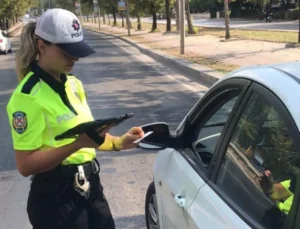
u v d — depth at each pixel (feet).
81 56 7.41
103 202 8.43
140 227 14.07
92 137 6.89
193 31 98.53
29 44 7.47
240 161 7.48
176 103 31.37
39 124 7.34
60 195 7.80
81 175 7.80
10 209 15.53
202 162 9.06
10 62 64.49
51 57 7.41
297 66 7.75
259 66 8.29
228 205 7.22
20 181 17.97
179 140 10.23
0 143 23.08
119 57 64.54
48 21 7.27
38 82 7.46
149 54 65.21
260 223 6.43
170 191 9.59
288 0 171.53
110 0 167.94
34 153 7.29
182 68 47.11
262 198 6.64
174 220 9.29
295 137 6.09
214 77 37.81
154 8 118.42
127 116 6.90
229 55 52.95
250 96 7.59
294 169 6.10
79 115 7.84
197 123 10.08
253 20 170.09
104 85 40.29
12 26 200.64
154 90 36.78
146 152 20.79
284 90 6.67
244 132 7.59
